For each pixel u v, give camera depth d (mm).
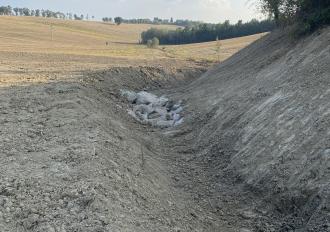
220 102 18797
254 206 10836
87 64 38438
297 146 11586
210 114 18234
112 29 159000
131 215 8766
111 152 11828
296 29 19406
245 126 14727
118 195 9359
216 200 11422
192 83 27484
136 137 15438
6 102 17422
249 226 10070
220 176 12875
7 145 12109
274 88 15930
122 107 21391
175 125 18938
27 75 28250
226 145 14625
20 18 137000
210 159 14320
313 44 17016
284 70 16938
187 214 10133
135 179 10656
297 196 10148
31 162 10820
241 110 16250
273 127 13250
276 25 24453
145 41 114312
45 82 23656
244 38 84875
